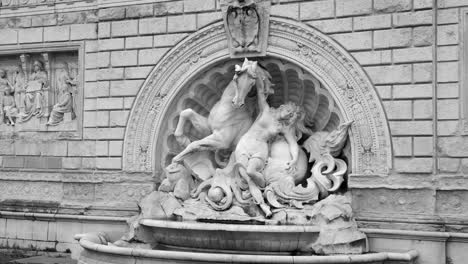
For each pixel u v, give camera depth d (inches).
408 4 575.2
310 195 585.0
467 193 540.1
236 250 538.9
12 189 754.8
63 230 713.6
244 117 645.9
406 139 567.2
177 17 669.3
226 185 609.0
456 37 559.5
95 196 698.2
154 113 677.3
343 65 596.4
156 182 675.4
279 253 537.0
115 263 518.0
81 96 722.8
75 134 724.0
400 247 555.2
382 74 580.4
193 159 652.1
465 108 552.7
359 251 532.1
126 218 670.5
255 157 596.4
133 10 690.8
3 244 744.3
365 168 581.9
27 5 759.7
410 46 572.4
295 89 666.8
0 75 781.3
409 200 558.9
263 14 628.1
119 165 689.0
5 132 769.6
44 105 754.2
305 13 613.3
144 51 684.1
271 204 583.2
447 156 554.3
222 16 643.5
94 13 722.2
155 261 497.4
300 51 616.1
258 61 646.5
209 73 666.2
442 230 541.3
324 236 532.4
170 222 556.7
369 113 582.6
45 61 757.3
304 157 627.8
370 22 587.8
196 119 651.5
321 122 660.7
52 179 729.6
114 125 693.9
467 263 534.3
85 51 724.7
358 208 578.2
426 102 563.2
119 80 694.5
